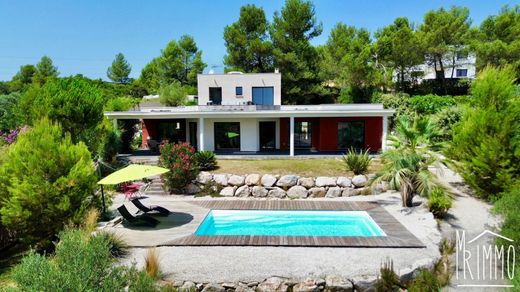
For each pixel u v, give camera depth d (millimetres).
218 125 26453
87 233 10039
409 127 13969
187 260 9391
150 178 19250
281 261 9266
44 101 18859
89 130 20359
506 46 33312
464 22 38281
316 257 9492
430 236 10945
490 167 14492
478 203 15039
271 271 8727
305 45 42125
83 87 20016
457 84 41031
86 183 12109
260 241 10555
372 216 13195
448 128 23750
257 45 42156
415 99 33250
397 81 42750
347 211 14070
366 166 18391
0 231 11672
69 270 4855
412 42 37375
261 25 44875
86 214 12016
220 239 10820
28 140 11805
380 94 36688
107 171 19641
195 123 27141
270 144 26953
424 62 39844
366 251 9859
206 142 26500
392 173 13930
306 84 43031
